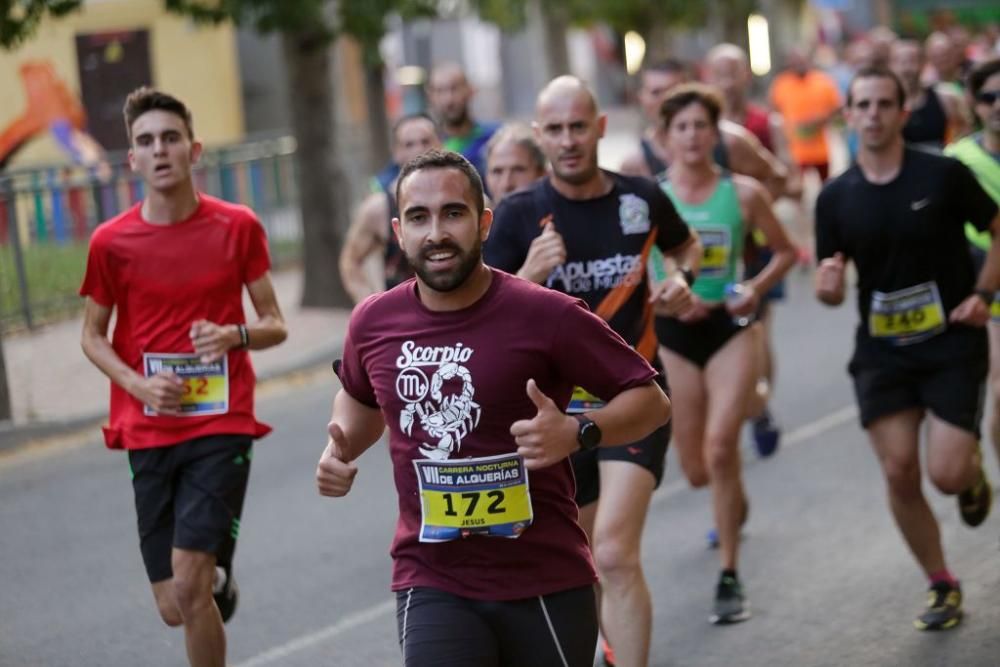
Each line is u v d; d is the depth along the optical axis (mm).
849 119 11344
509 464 7141
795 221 36188
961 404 11180
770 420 16734
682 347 12516
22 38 20656
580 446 6945
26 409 20172
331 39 26391
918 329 11320
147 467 9992
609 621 9633
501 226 10250
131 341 10141
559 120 9930
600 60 85875
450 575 7270
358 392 7617
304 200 27062
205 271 10023
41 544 14797
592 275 10133
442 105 16625
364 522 15031
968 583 12344
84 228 26156
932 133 20328
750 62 56812
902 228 11188
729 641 11375
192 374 10000
